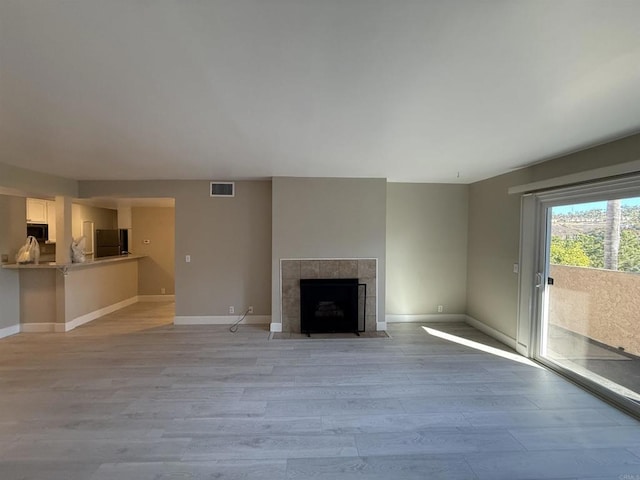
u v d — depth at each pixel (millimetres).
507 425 2439
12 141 2887
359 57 1513
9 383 3082
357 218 4785
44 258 5980
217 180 5070
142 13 1197
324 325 4699
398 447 2184
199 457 2074
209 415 2555
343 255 4789
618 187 2744
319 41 1384
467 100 1987
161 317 5566
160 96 1948
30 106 2094
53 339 4387
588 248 3115
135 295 6871
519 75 1668
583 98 1933
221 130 2594
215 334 4621
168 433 2320
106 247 6820
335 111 2184
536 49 1426
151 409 2635
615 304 2846
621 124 2355
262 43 1399
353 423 2457
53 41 1377
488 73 1650
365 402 2764
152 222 7012
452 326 5090
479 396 2875
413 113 2211
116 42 1391
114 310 6062
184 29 1299
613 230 2852
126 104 2068
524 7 1159
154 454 2098
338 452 2133
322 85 1802
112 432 2326
